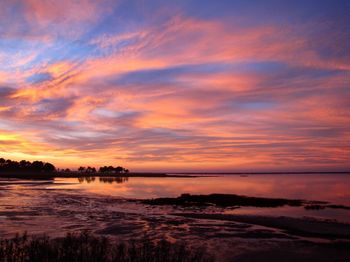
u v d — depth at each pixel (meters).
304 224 28.03
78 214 33.78
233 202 46.22
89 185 94.31
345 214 36.16
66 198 51.47
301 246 21.30
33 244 15.69
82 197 53.59
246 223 29.11
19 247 16.16
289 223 28.48
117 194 61.66
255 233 24.97
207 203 45.53
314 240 22.98
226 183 123.38
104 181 129.62
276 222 29.08
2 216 31.77
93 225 27.41
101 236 23.11
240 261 18.11
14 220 29.50
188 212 36.62
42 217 31.44
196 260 15.91
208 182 132.75
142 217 32.28
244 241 22.45
